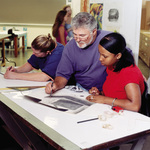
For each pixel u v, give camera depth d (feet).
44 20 27.48
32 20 27.66
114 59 4.50
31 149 5.10
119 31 7.99
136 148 3.93
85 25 5.24
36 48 6.44
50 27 27.96
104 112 4.41
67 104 4.80
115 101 4.65
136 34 7.54
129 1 7.52
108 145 3.38
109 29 8.39
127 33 7.75
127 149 5.24
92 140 3.42
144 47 20.27
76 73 6.41
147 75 17.20
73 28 5.36
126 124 3.98
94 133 3.64
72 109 4.55
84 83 6.39
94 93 5.49
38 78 6.71
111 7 8.14
